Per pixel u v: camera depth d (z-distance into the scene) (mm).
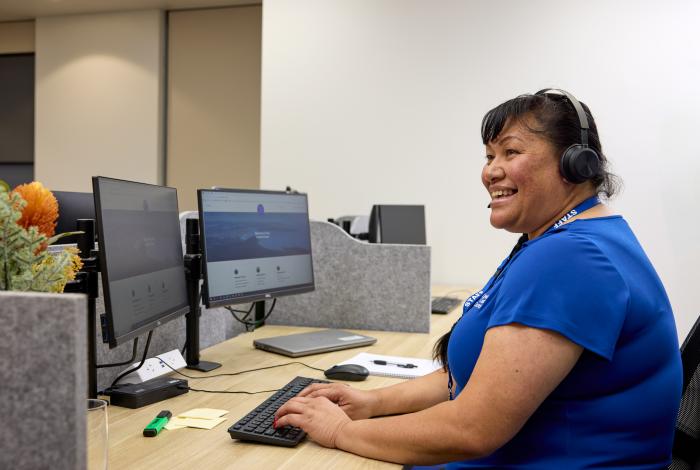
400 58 3121
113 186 985
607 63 2814
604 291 756
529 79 2930
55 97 4484
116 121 4363
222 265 1388
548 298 753
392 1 3127
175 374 1268
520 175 866
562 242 784
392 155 3141
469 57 3018
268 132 3314
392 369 1312
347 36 3195
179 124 4305
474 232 3027
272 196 1575
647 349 789
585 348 752
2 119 4672
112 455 822
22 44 4605
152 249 1131
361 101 3182
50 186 4520
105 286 934
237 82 4191
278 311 1860
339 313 1816
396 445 800
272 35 3301
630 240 846
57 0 4145
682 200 2721
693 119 2707
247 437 878
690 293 2713
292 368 1332
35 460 503
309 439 899
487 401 746
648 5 2752
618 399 785
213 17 4223
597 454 782
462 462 884
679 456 971
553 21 2887
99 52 4391
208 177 4266
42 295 499
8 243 618
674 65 2725
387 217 2635
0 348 503
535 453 805
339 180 3221
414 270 1760
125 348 1229
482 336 866
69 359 496
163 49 4309
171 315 1186
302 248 1663
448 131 3057
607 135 2814
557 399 800
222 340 1683
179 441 881
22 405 503
